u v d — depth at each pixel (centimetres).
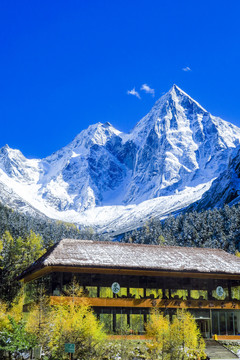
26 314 5988
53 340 4309
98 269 5797
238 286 6519
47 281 5744
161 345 4756
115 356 4700
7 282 9162
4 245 11019
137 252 6350
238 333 6325
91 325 4491
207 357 5097
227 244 17875
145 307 5919
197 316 6178
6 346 3950
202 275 6319
